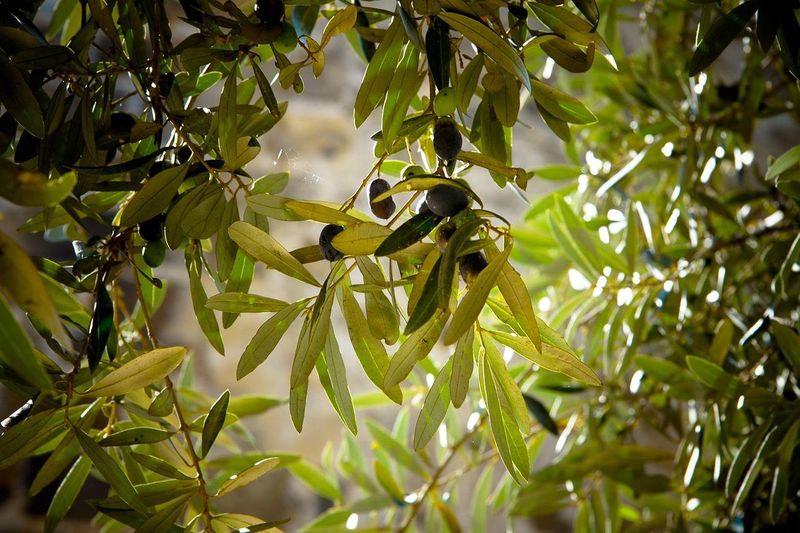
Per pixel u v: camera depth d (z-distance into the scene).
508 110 0.71
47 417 0.70
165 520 0.71
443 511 1.05
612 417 1.14
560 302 1.13
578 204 1.15
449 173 0.68
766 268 1.08
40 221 0.77
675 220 1.01
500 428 0.68
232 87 0.69
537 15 0.71
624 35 1.56
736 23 0.72
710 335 1.06
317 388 1.46
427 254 0.67
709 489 1.01
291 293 1.47
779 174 0.81
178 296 1.42
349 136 1.56
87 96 0.69
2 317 0.57
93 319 0.69
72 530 1.30
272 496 1.39
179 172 0.68
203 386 1.39
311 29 0.80
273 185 0.76
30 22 0.71
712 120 1.04
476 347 0.72
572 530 1.43
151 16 0.70
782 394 0.96
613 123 1.21
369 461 1.43
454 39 0.71
